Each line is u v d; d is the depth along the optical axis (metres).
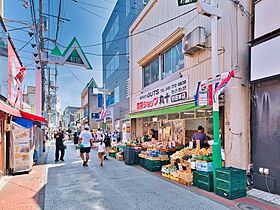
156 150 9.62
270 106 5.90
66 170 9.35
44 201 5.51
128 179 7.68
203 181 6.29
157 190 6.32
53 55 9.47
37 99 14.89
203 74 8.58
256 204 5.10
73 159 12.70
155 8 12.98
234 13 6.96
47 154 15.68
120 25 22.28
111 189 6.48
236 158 6.58
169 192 6.12
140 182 7.26
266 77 5.91
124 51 20.70
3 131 8.05
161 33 12.20
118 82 22.34
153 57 13.00
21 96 10.67
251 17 6.84
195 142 8.32
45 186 6.86
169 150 9.38
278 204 5.07
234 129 6.67
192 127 9.91
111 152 13.73
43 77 17.61
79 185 6.93
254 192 5.88
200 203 5.22
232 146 6.72
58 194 6.05
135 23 15.73
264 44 6.00
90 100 36.72
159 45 11.77
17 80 9.33
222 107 7.51
